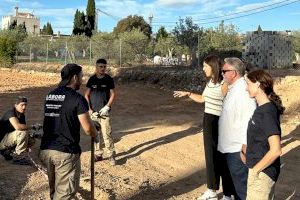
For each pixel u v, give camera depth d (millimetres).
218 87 6004
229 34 33844
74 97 4766
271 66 27516
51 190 5059
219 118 5492
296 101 15258
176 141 10477
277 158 4168
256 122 4086
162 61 37844
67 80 4887
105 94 7910
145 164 8477
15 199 6070
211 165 6121
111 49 36875
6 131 8008
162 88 23922
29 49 44875
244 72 5215
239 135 5109
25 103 8156
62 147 4738
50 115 4793
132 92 22281
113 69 29078
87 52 40938
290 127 12336
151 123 13289
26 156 8133
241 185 5156
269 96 4117
